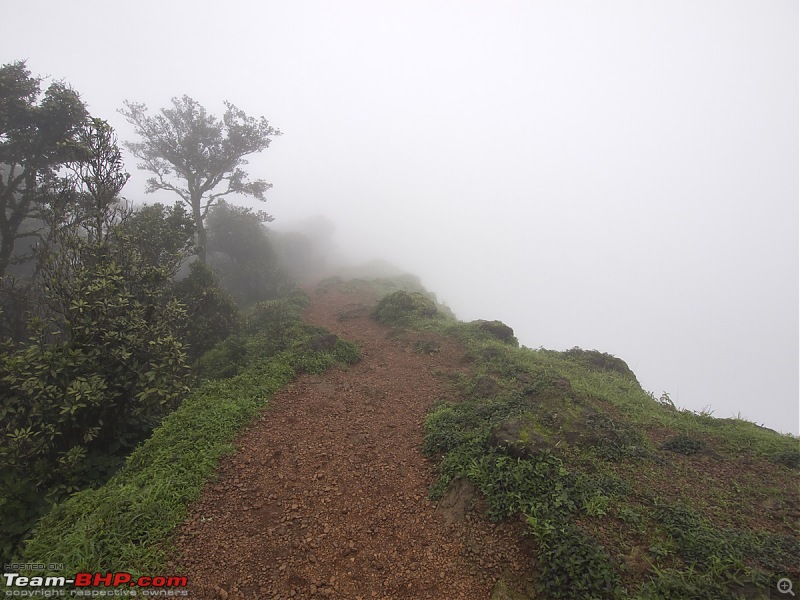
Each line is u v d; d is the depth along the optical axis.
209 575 4.61
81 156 10.39
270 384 9.22
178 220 15.08
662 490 5.49
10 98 12.16
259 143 23.88
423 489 6.17
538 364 11.14
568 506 5.00
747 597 3.85
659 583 4.00
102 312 7.82
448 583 4.55
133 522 5.06
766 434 7.47
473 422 7.54
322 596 4.41
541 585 4.21
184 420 7.46
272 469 6.52
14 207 13.20
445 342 13.56
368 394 9.56
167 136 22.73
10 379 6.52
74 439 7.10
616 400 8.78
